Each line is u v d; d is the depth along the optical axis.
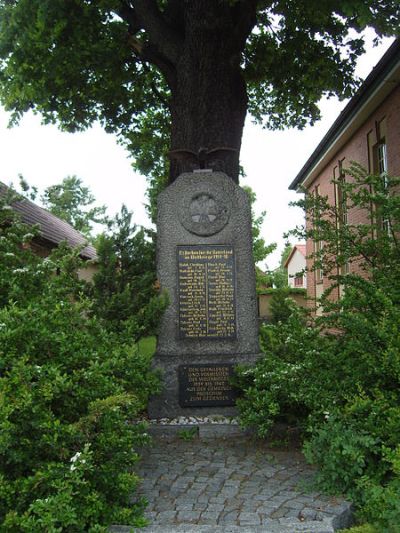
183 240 6.62
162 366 6.43
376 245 5.38
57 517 2.80
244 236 6.63
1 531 2.78
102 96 13.20
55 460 3.20
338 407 4.14
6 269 5.09
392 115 12.41
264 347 6.43
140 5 9.07
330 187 18.45
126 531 3.23
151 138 15.27
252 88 14.82
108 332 5.89
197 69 8.73
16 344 3.61
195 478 4.33
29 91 11.42
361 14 7.48
